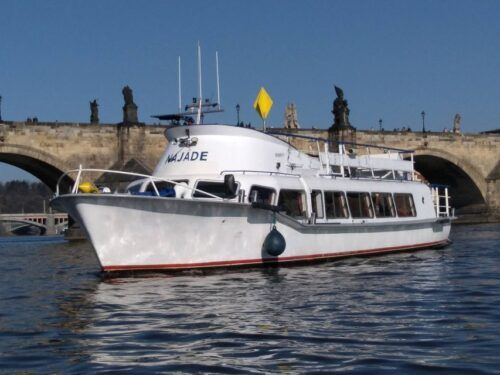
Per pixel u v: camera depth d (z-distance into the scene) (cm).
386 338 1708
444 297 2370
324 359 1509
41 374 1423
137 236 2850
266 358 1525
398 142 10869
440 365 1443
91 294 2528
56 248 6950
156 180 2989
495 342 1647
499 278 2930
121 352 1596
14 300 2522
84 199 2797
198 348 1625
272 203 3195
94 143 8706
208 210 2925
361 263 3531
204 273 2981
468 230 8750
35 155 8331
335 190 3616
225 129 3266
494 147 12025
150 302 2298
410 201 4269
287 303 2255
